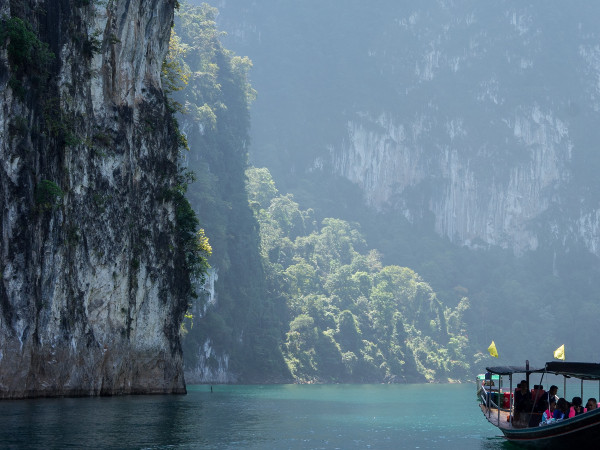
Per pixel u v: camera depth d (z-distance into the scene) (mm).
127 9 58875
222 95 192625
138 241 59938
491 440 39938
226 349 160500
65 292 50219
